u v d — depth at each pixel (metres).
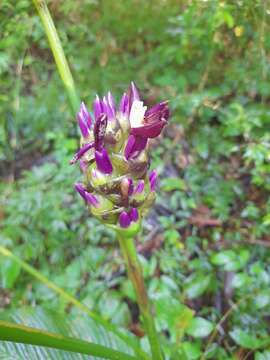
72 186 0.39
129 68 0.46
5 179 0.44
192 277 0.33
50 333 0.14
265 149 0.35
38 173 0.40
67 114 0.44
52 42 0.17
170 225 0.37
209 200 0.39
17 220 0.37
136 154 0.14
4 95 0.44
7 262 0.35
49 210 0.37
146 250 0.36
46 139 0.46
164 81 0.44
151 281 0.32
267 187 0.37
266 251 0.35
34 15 0.42
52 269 0.36
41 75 0.46
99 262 0.35
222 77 0.44
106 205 0.15
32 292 0.35
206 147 0.41
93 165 0.15
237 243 0.36
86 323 0.25
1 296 0.36
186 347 0.28
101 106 0.15
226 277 0.34
